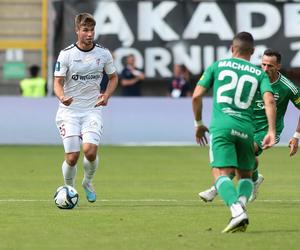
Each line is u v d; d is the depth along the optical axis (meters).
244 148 22.55
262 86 22.42
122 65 62.06
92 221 24.67
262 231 22.89
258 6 61.91
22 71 65.62
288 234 22.41
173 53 62.03
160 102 56.69
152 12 61.91
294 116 55.81
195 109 22.59
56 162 46.16
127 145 56.47
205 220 24.97
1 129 56.50
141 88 63.88
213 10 62.00
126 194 32.34
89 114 28.00
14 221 24.64
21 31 65.88
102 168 43.16
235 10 61.94
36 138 56.62
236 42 22.83
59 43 61.94
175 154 51.09
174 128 56.75
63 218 25.23
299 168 43.94
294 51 62.12
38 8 65.81
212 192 27.94
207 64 62.16
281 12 61.94
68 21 61.53
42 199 30.36
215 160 22.30
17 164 45.00
